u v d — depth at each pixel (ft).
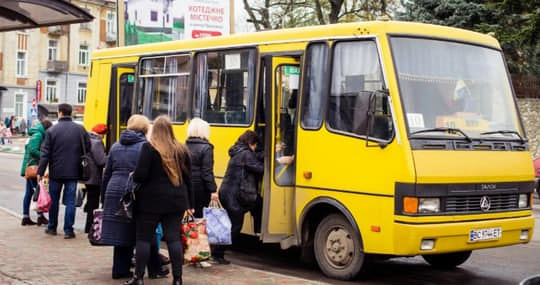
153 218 24.20
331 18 107.65
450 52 29.76
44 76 236.84
